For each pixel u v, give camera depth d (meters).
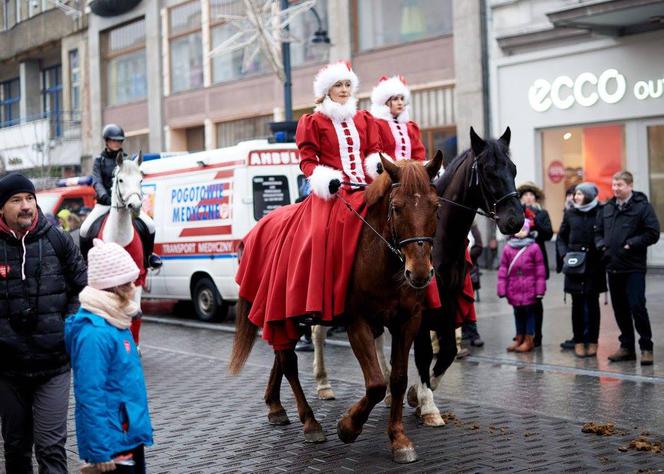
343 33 23.17
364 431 7.21
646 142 17.47
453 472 5.94
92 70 33.69
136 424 4.48
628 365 9.67
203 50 28.31
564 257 10.48
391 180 5.90
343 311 6.24
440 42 21.16
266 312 6.88
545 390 8.59
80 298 4.58
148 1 30.36
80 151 34.75
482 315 13.95
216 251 14.46
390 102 7.45
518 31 19.34
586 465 5.98
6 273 5.20
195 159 14.97
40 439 5.25
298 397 7.03
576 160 18.75
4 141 36.12
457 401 8.18
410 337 6.32
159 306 18.27
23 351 5.18
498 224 7.09
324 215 6.53
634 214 9.62
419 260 5.58
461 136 20.66
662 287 15.77
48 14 35.91
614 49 17.70
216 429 7.48
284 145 14.23
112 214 10.02
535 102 19.20
